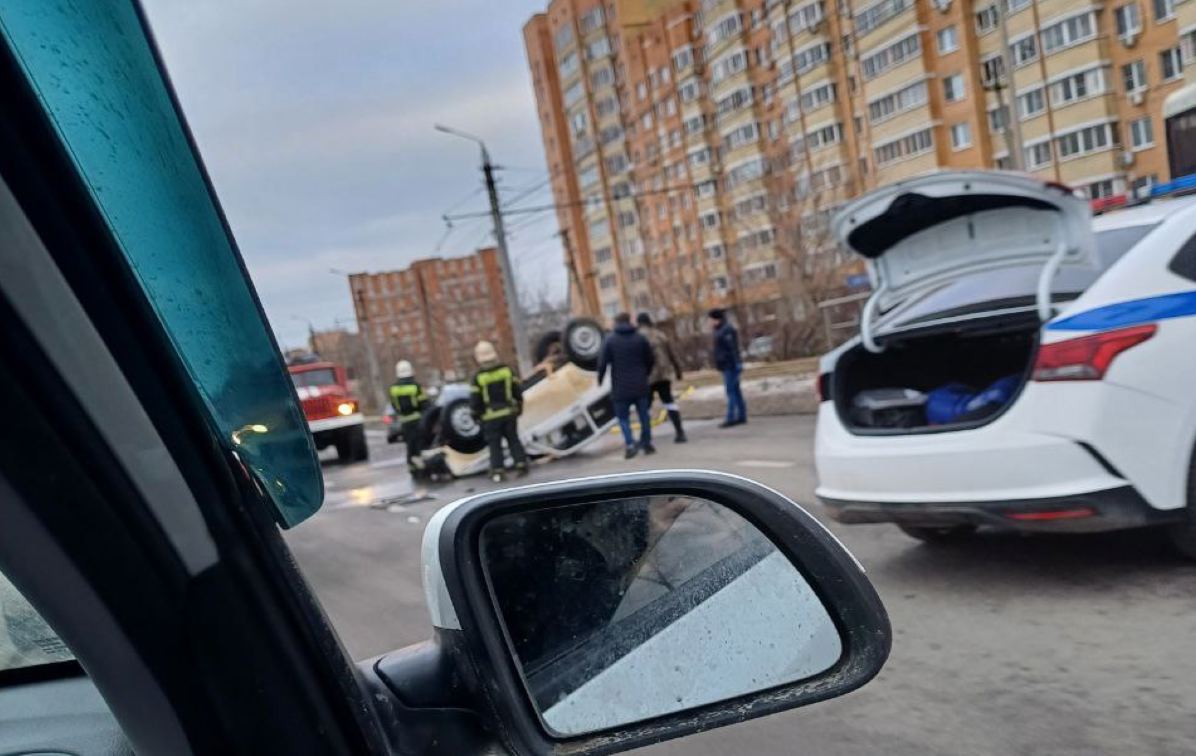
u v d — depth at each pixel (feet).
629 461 35.91
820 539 5.06
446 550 4.78
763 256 155.63
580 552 4.93
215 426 3.46
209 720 3.54
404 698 4.62
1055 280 14.78
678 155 205.57
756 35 176.76
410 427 45.03
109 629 3.29
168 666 3.43
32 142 2.89
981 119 135.54
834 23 156.87
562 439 40.42
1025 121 130.41
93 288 3.06
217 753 3.56
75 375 3.01
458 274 240.94
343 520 33.06
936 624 13.10
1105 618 12.32
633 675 4.78
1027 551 15.58
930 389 16.93
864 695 11.28
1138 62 117.19
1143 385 12.34
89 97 2.95
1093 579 13.74
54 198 2.96
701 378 74.02
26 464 2.96
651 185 216.33
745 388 51.16
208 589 3.43
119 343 3.14
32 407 2.94
